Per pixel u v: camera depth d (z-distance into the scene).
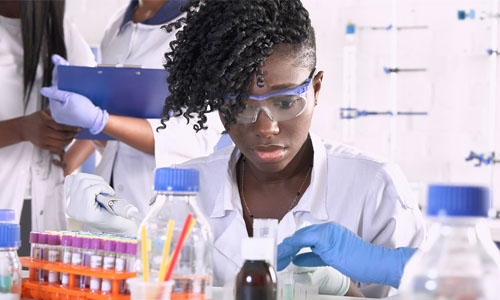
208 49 1.36
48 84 2.72
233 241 1.55
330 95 4.47
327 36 4.47
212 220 1.60
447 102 4.19
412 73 4.27
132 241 1.11
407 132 4.27
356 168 1.58
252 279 0.90
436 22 4.22
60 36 2.73
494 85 4.02
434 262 0.73
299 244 1.21
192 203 0.97
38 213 2.71
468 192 0.72
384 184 1.55
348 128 4.40
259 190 1.58
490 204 0.75
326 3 4.46
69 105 2.28
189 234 0.95
